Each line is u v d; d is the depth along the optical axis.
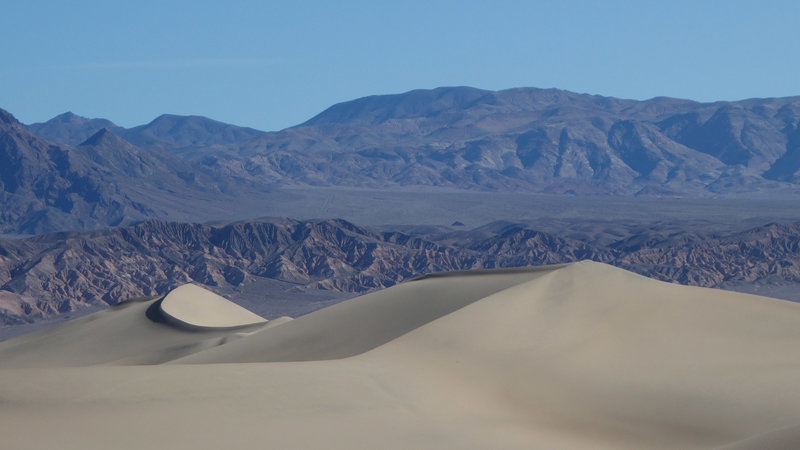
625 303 71.31
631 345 64.31
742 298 74.19
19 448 41.66
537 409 55.59
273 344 86.12
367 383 56.84
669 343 64.44
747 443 36.94
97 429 45.03
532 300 71.94
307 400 52.44
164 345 140.88
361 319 85.00
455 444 47.62
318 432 47.81
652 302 71.69
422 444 47.38
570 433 51.47
